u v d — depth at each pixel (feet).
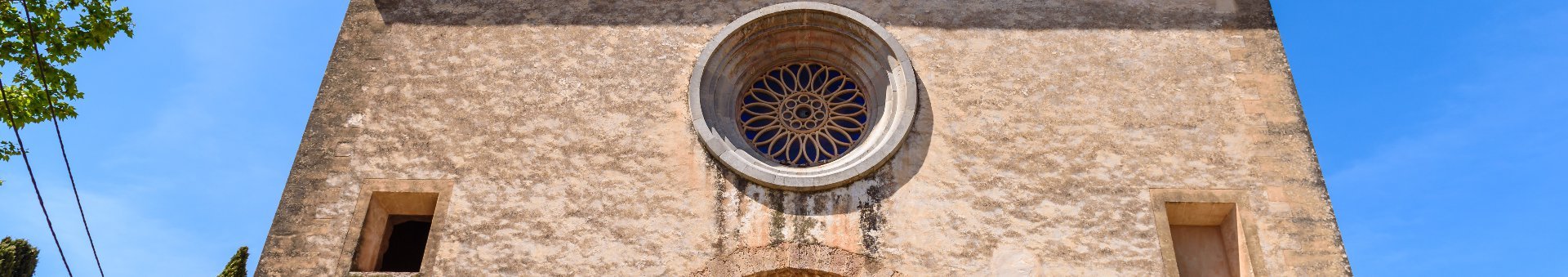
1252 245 38.60
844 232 38.86
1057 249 38.40
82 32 43.06
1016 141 41.45
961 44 44.75
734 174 40.32
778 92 45.24
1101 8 46.21
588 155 40.91
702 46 44.83
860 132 43.45
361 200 39.55
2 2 41.83
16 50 42.34
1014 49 44.60
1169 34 45.34
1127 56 44.47
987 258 38.17
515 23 45.62
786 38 45.62
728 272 37.88
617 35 45.06
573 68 43.88
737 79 44.78
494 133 41.65
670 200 39.58
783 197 39.78
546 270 37.78
